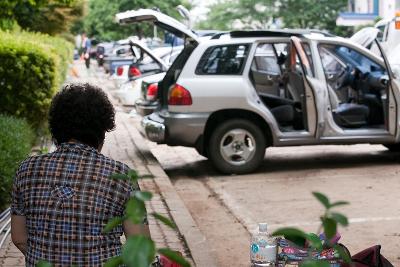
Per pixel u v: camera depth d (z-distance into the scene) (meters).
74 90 3.46
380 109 11.68
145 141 14.76
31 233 3.30
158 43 30.06
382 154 12.95
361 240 7.40
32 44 13.34
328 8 65.31
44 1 17.27
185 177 11.36
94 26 60.06
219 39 11.19
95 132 3.44
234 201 9.45
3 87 13.12
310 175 11.10
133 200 2.09
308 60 11.23
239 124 11.05
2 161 8.21
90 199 3.23
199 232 7.29
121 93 21.05
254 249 3.83
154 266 3.35
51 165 3.31
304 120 11.19
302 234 2.29
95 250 3.22
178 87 10.98
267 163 12.29
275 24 58.00
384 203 9.02
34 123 13.37
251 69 11.13
